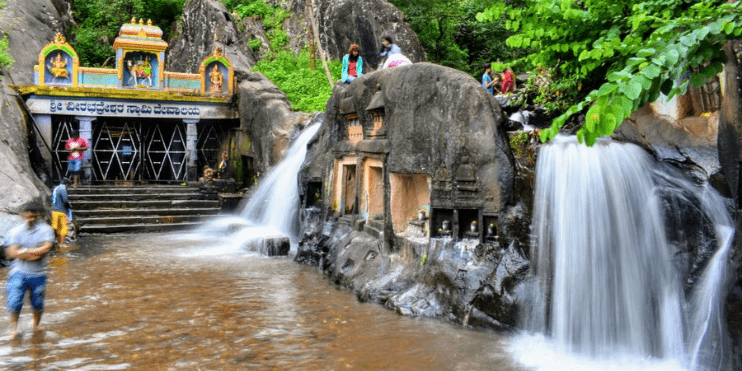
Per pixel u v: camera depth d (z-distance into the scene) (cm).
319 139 1466
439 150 941
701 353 639
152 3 3222
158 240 1664
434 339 767
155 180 2292
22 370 650
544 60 782
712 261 676
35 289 791
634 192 763
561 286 766
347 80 1388
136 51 2166
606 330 736
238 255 1420
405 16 2583
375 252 1085
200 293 1023
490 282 820
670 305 701
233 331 802
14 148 1730
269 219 1742
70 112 2059
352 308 925
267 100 2019
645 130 841
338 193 1324
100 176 2375
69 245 1545
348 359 694
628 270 735
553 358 702
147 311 902
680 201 732
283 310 912
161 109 2170
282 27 2802
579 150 776
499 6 727
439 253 910
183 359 690
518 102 1093
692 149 781
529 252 811
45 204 1630
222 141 2364
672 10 589
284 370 657
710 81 774
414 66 1014
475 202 874
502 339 770
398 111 1043
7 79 2172
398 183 1067
